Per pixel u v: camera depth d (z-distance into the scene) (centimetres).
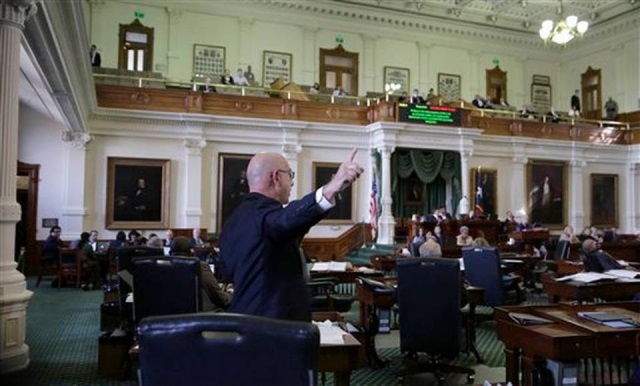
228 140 1511
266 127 1533
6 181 523
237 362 142
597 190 1989
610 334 346
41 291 1105
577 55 2319
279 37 1916
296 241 240
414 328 479
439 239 1216
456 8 2036
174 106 1444
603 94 2200
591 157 1970
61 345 653
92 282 1154
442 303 474
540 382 354
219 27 1852
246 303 223
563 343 340
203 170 1488
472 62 2184
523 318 381
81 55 889
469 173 1778
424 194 1812
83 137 1370
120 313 566
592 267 791
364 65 2016
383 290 562
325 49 1972
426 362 506
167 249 898
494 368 559
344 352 288
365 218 1642
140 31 1770
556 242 1375
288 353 142
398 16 2036
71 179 1365
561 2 1931
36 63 779
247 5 1873
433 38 2116
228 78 1645
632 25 2075
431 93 1919
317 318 367
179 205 1462
